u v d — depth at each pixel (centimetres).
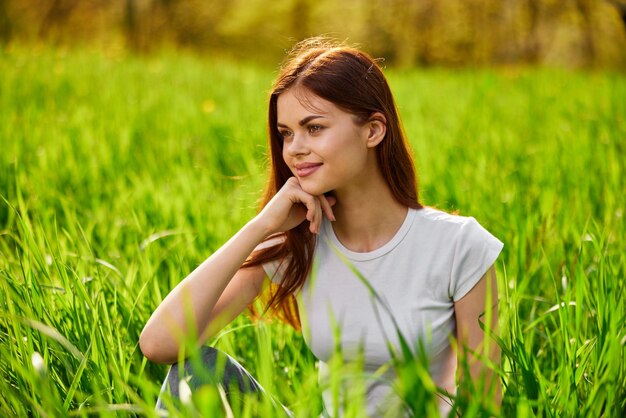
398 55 2170
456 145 722
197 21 2212
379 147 253
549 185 541
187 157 665
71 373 256
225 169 661
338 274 258
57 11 2162
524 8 2162
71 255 341
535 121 924
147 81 1205
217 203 498
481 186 534
